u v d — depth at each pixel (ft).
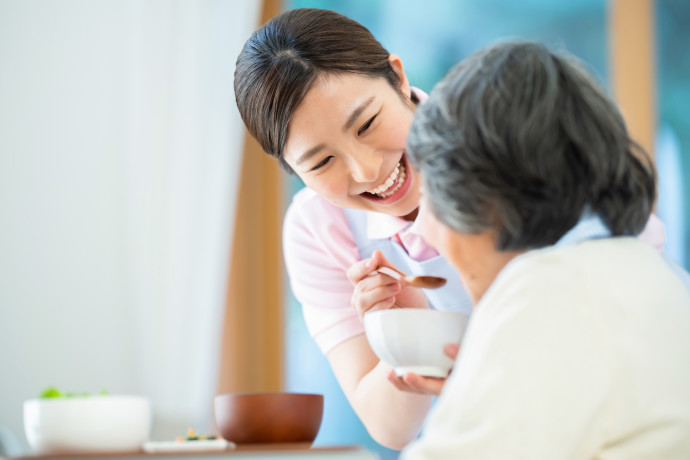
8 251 12.80
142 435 4.67
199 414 12.63
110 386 12.67
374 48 6.24
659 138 13.98
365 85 6.09
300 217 7.51
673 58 14.16
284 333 13.47
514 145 3.85
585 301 3.68
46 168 13.03
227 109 13.29
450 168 3.95
